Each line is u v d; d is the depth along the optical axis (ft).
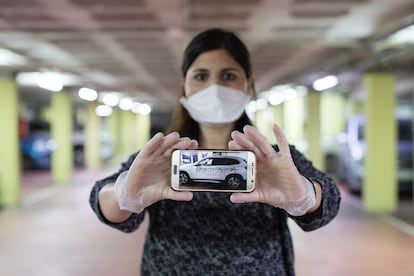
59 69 27.27
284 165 2.83
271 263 3.76
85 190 34.27
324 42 19.19
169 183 2.96
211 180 2.92
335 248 17.60
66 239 19.02
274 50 21.25
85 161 52.85
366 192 25.38
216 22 15.24
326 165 41.68
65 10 13.42
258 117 58.59
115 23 15.29
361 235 19.67
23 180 40.68
